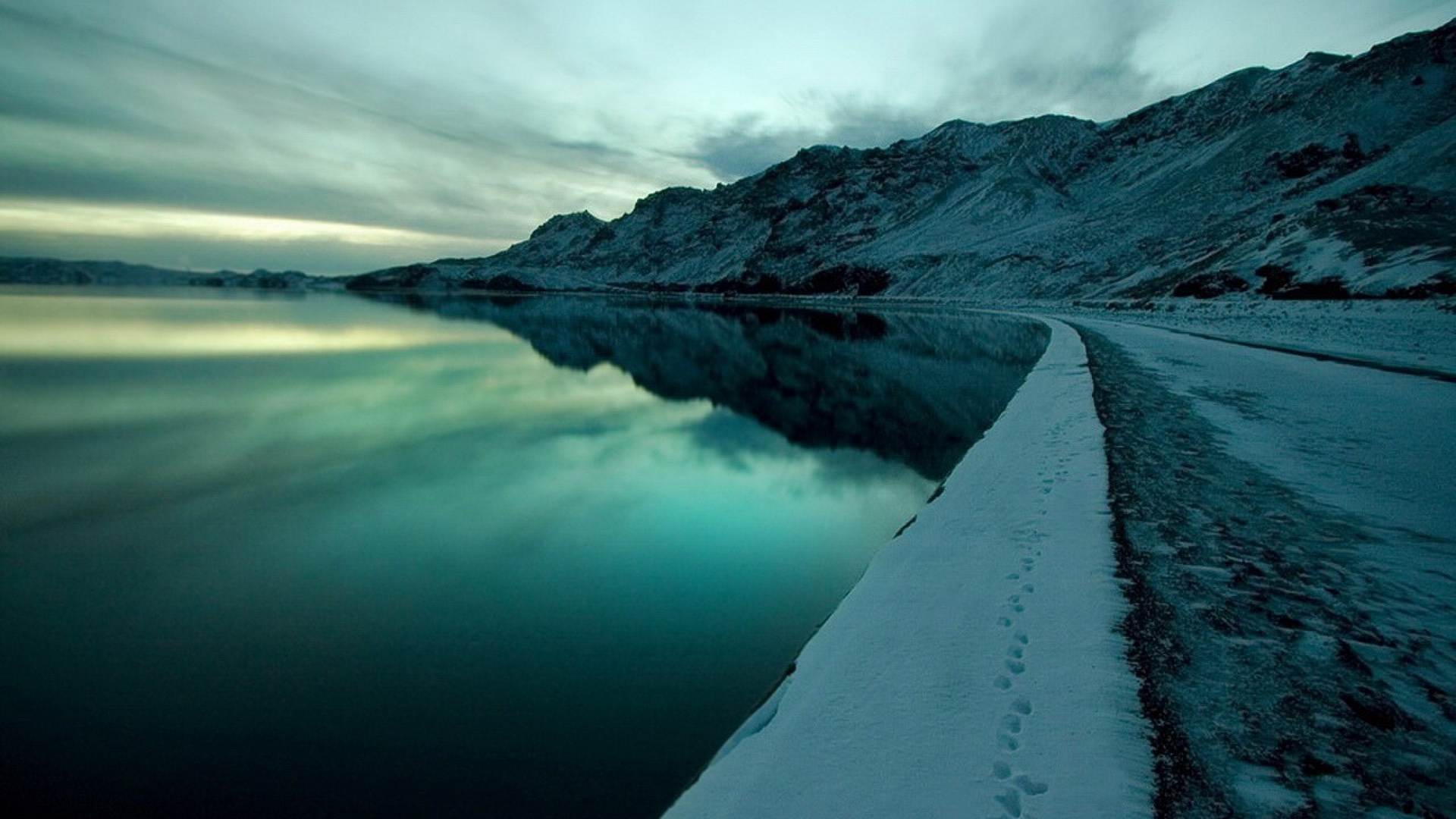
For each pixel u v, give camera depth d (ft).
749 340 168.76
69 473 50.19
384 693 20.83
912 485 46.24
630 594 28.96
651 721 19.08
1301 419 41.91
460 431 67.05
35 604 28.19
